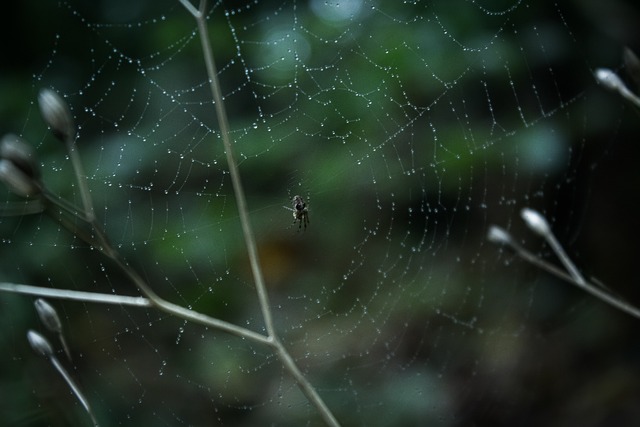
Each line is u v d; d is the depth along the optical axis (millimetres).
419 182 692
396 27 683
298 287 720
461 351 763
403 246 744
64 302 636
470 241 755
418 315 758
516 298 790
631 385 706
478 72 667
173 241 653
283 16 762
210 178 662
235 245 668
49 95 418
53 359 446
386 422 686
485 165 684
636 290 736
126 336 650
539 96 685
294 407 669
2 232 628
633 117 676
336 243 712
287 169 669
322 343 706
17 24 755
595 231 746
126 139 665
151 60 748
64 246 636
